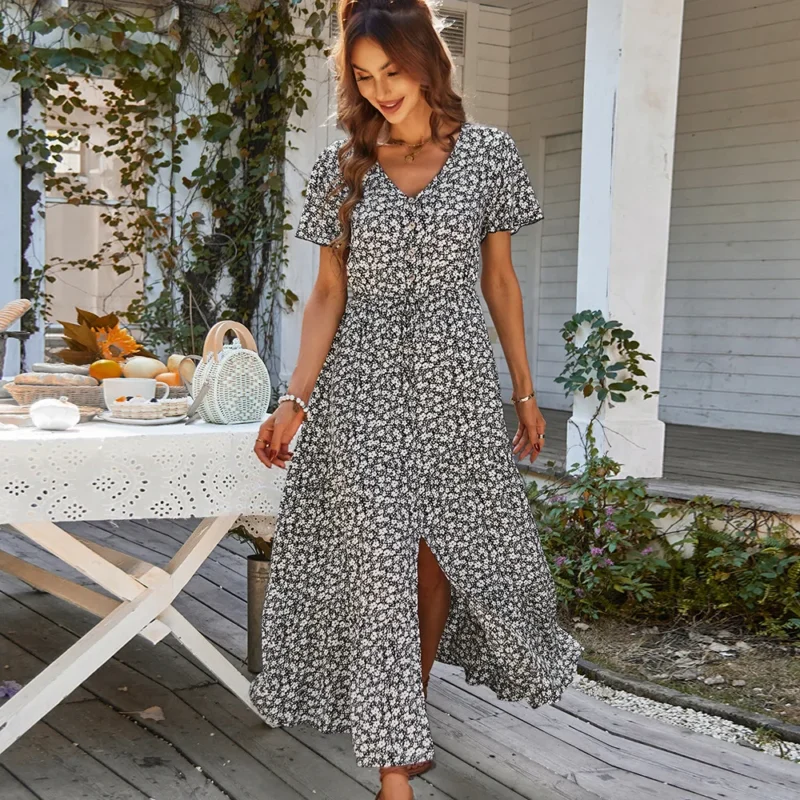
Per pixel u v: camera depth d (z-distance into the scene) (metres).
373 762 1.88
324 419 2.04
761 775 2.32
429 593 2.11
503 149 2.01
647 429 4.29
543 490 4.10
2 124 5.12
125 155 5.81
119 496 2.14
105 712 2.58
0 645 3.11
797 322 6.53
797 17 6.41
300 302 5.82
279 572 2.08
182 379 2.77
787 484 4.25
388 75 1.87
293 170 5.70
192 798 2.11
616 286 4.20
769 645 3.33
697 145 7.02
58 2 5.16
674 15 4.20
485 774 2.27
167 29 5.73
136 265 6.49
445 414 1.98
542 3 7.64
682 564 3.74
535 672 2.01
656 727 2.61
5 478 2.03
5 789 2.14
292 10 5.54
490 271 2.12
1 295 5.20
